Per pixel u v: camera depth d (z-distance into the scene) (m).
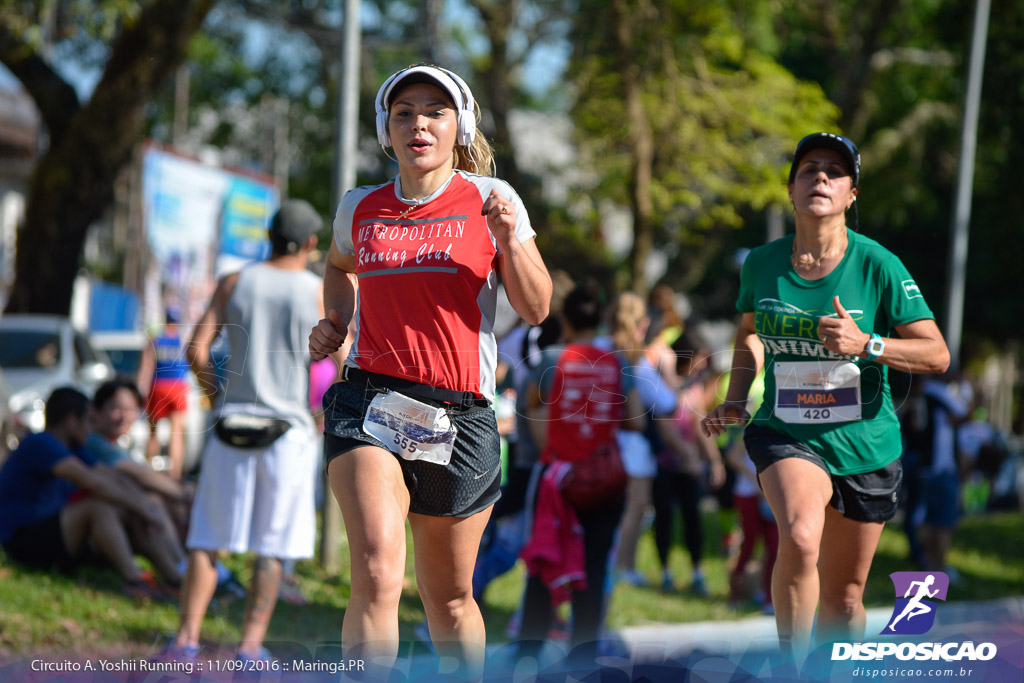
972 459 38.47
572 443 12.63
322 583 16.81
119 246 93.50
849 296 9.41
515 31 39.97
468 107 8.34
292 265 12.00
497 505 14.85
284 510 11.76
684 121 36.25
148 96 35.00
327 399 8.34
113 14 30.89
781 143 37.38
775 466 9.20
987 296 68.06
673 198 36.59
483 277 8.13
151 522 15.08
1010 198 47.78
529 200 39.28
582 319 13.02
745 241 68.44
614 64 36.44
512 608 17.27
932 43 52.44
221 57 62.97
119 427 15.61
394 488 7.79
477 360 8.19
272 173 65.25
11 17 31.27
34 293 35.47
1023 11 43.44
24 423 24.81
